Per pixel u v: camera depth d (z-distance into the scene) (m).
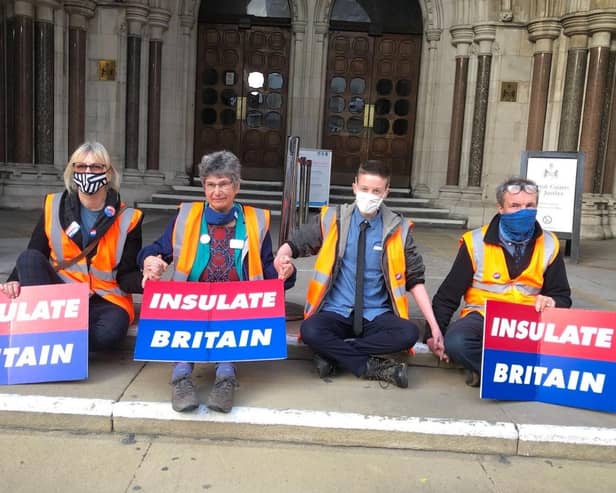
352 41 11.36
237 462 2.43
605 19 8.64
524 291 3.09
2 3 9.41
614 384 2.80
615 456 2.58
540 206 7.00
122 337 3.06
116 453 2.46
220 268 2.96
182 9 10.69
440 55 10.84
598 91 8.95
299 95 11.17
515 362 2.87
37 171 9.72
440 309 3.23
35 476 2.26
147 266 2.83
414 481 2.36
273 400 2.79
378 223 3.13
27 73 9.48
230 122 11.52
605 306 4.64
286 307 4.00
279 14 11.20
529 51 10.08
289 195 4.40
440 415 2.72
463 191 10.60
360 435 2.60
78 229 3.04
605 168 9.34
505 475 2.44
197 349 2.77
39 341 2.84
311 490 2.25
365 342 3.03
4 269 4.99
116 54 10.27
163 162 11.01
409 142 11.61
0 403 2.62
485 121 10.39
